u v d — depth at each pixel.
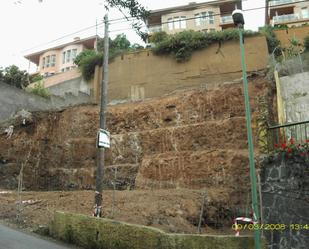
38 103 28.20
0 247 8.70
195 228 13.92
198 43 27.92
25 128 24.56
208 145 20.80
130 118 24.98
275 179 9.02
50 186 23.50
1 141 23.34
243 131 20.05
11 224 11.77
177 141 21.92
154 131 23.12
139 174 21.30
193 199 16.06
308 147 8.59
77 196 16.38
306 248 7.93
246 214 14.96
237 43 27.03
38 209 13.80
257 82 21.56
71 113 26.41
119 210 13.61
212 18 47.03
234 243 7.32
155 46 29.50
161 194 16.64
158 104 24.61
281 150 8.98
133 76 29.59
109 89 30.12
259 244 7.21
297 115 17.25
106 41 13.92
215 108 22.30
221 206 16.28
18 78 31.25
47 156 24.66
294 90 17.92
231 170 18.41
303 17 47.12
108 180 22.22
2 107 25.47
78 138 25.34
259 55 26.16
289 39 28.94
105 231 9.16
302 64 19.11
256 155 16.17
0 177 22.20
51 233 10.80
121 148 23.67
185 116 23.12
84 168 23.56
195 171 19.52
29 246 9.06
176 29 47.19
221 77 26.69
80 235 9.78
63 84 33.91
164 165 20.64
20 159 23.39
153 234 8.16
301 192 8.30
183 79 27.78
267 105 18.03
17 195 16.89
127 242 8.59
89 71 32.19
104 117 12.52
